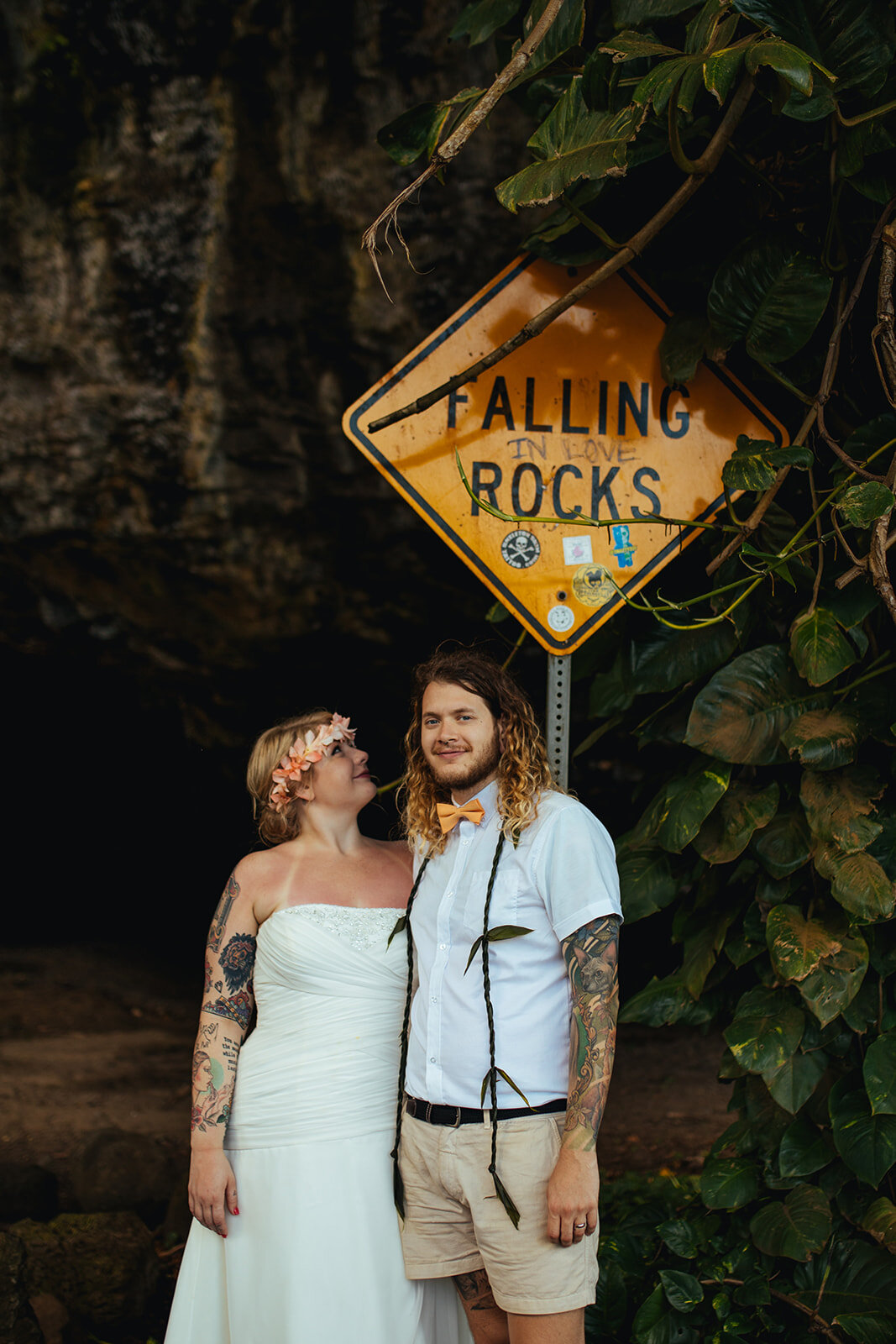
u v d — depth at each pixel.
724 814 2.43
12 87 4.21
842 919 2.35
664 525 2.45
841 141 2.30
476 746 2.07
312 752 2.32
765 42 1.93
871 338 2.39
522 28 2.77
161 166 4.27
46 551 4.86
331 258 4.29
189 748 6.95
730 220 2.58
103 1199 3.98
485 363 2.29
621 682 2.64
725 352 2.38
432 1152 2.00
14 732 7.36
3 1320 2.66
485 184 4.18
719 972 2.63
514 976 1.96
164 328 4.39
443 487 2.38
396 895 2.32
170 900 8.91
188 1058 6.59
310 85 4.16
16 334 4.43
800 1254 2.29
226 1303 2.24
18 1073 6.18
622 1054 6.59
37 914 9.14
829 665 2.25
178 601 5.02
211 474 4.53
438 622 5.06
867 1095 2.36
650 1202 2.82
